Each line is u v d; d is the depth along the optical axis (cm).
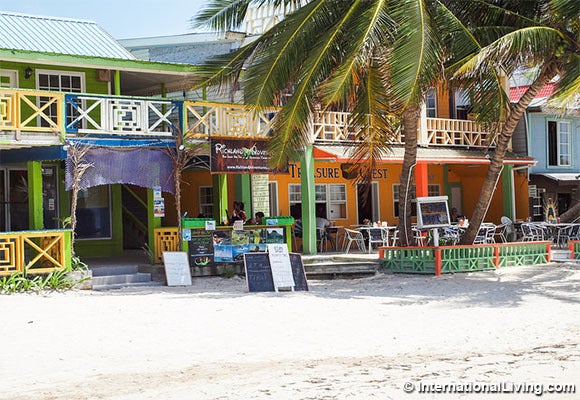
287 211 2761
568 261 2392
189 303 1702
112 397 1012
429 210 2255
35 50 2047
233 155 2169
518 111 2192
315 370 1156
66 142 1903
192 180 2820
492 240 2811
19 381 1115
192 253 2133
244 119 2208
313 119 2356
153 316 1557
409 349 1313
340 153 2397
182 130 2092
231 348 1320
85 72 2220
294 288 1953
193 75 2195
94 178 1961
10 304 1644
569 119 3444
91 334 1406
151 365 1206
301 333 1432
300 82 1969
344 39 1981
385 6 1917
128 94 2595
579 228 2872
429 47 1861
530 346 1334
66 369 1184
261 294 1864
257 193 2631
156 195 2130
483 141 2998
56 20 2325
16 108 1848
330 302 1742
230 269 2181
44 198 2272
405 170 2248
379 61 2038
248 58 2175
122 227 2584
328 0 2028
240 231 2197
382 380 1079
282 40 1998
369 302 1750
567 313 1630
